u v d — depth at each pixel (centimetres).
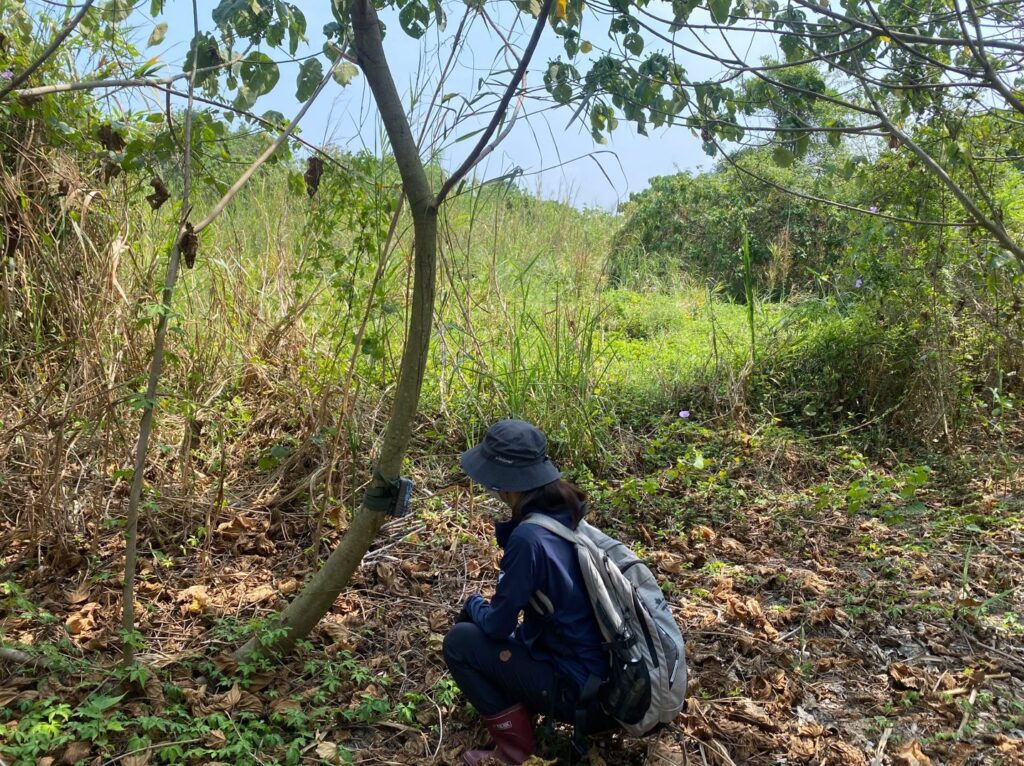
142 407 276
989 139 580
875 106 383
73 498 412
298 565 409
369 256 411
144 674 282
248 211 650
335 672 321
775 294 1104
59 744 255
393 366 547
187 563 402
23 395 430
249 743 273
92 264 424
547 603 266
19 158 417
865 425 643
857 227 670
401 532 445
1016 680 345
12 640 318
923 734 310
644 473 549
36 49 393
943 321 635
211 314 521
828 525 490
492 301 643
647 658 262
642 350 753
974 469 570
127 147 297
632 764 292
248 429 495
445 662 306
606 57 310
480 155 279
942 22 399
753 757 296
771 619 387
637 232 1212
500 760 276
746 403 658
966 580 408
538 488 275
